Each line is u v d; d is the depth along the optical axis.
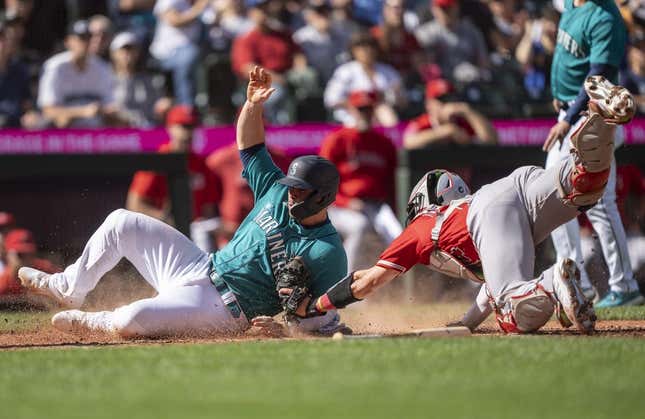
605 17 28.95
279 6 52.84
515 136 44.12
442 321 31.00
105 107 45.94
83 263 25.27
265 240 24.38
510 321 23.02
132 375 18.34
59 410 15.37
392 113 46.03
